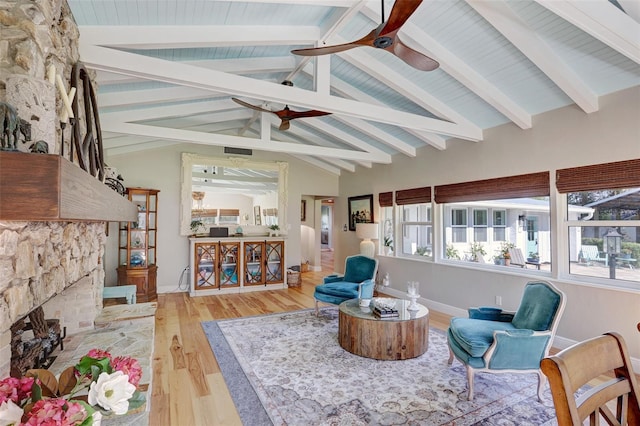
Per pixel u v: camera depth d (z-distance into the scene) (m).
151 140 5.72
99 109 4.21
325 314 4.95
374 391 2.72
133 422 1.76
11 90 1.50
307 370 3.09
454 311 4.96
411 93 3.98
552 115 3.79
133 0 2.44
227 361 3.29
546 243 4.01
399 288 6.05
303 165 7.73
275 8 2.85
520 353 2.58
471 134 4.51
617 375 1.10
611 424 1.01
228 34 2.98
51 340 2.43
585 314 3.48
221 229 6.57
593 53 2.92
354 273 5.20
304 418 2.37
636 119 3.11
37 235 1.53
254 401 2.59
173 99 4.11
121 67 2.68
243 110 5.57
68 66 2.16
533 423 2.32
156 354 3.46
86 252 2.51
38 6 1.61
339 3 2.62
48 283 1.69
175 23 2.83
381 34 2.17
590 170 3.44
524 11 2.67
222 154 6.87
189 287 6.24
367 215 7.02
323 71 3.54
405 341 3.32
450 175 5.08
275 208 7.29
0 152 0.98
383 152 6.23
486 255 4.75
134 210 3.40
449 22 2.97
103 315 3.36
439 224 5.38
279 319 4.68
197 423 2.33
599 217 3.49
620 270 3.35
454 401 2.58
